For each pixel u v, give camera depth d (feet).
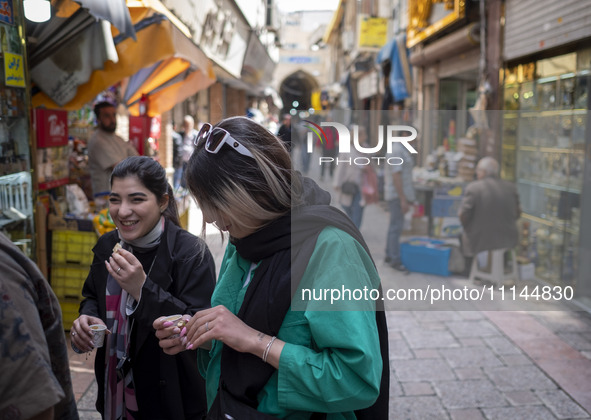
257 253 4.16
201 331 4.00
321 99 114.73
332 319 3.76
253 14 44.86
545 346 12.81
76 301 13.39
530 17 19.33
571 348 12.66
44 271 12.84
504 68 21.80
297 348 3.87
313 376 3.75
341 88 88.84
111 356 6.06
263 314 3.99
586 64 16.42
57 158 15.39
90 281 6.53
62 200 15.81
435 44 29.32
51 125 14.39
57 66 13.67
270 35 70.69
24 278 3.46
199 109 49.06
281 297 3.95
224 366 4.18
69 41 13.47
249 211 4.04
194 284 6.04
